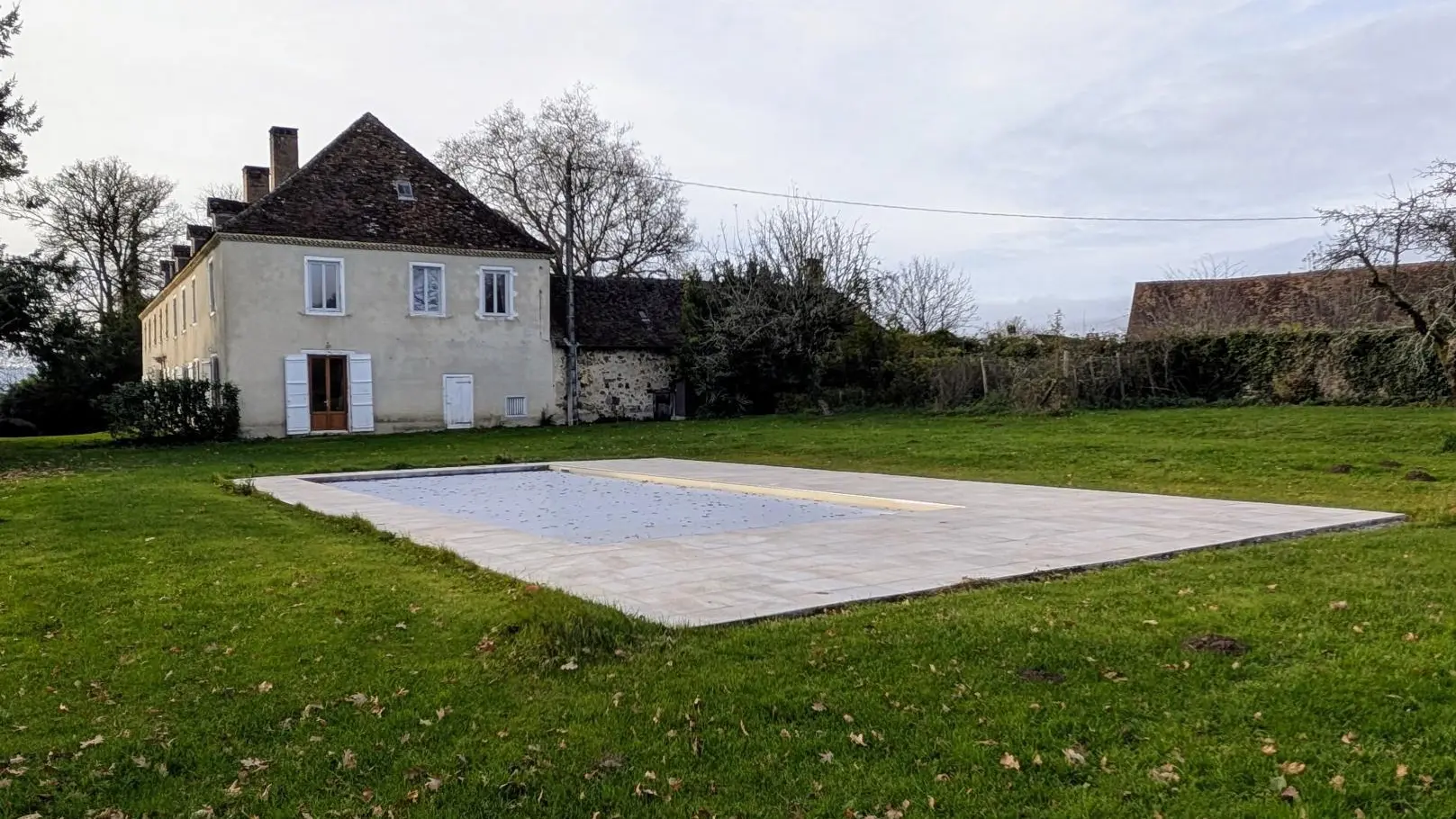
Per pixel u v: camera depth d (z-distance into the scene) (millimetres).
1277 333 23562
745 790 3719
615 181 41062
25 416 40156
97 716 4559
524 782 3807
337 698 4727
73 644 5668
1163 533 8953
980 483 14016
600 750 4082
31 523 10109
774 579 7008
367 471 16922
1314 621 5512
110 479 15102
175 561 8008
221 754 4133
